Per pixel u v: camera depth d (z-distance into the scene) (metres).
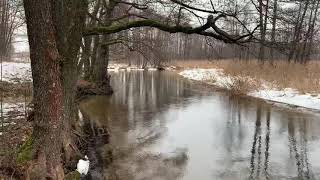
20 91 16.36
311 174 8.84
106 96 21.59
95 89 21.92
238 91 21.83
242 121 14.41
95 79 22.67
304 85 19.89
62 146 8.60
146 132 12.69
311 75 21.97
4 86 16.66
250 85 21.98
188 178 8.52
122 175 8.65
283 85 21.52
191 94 22.64
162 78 36.16
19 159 6.82
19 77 21.28
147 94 22.78
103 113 15.98
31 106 12.62
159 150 10.66
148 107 17.70
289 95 19.38
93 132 12.38
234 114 15.80
